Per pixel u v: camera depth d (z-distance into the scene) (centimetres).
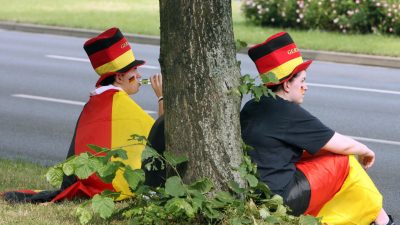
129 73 1278
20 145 1847
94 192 1208
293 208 1074
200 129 1014
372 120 2209
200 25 998
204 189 1000
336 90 2664
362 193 1098
